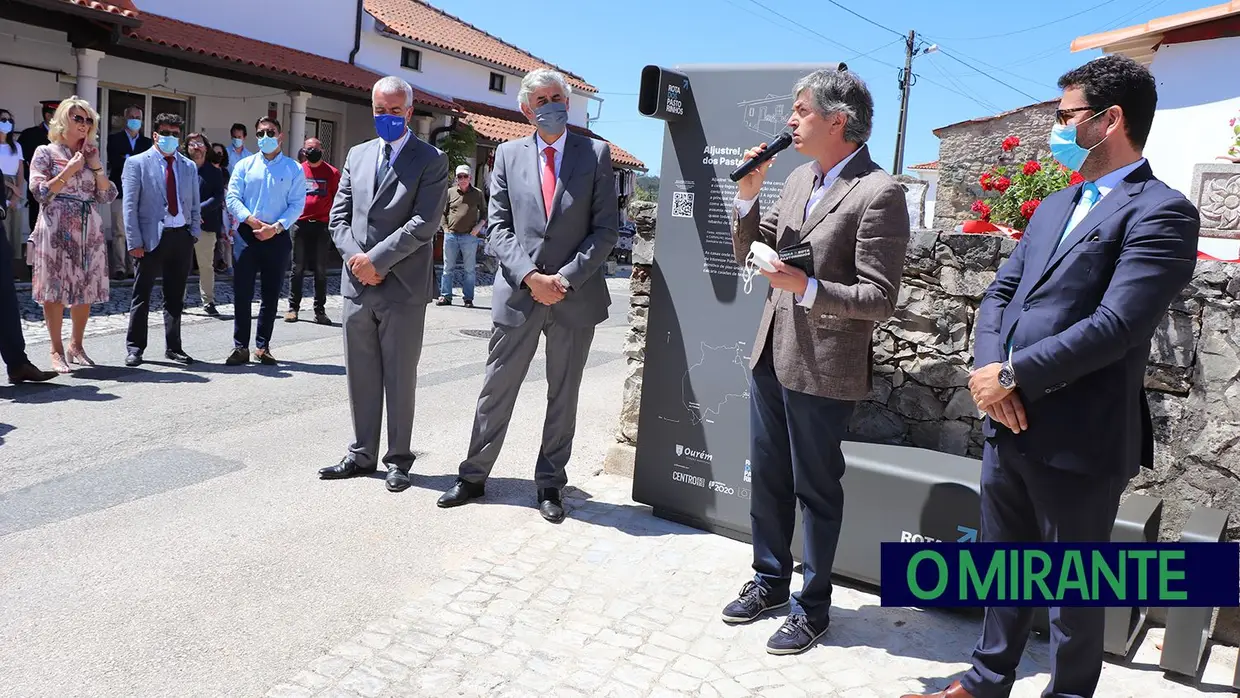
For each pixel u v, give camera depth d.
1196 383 3.31
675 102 4.05
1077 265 2.37
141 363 7.11
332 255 16.72
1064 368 2.27
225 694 2.73
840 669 3.05
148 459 4.85
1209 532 2.98
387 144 4.49
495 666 2.95
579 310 4.21
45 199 6.32
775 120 3.85
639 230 4.73
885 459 3.58
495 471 5.00
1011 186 6.03
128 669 2.84
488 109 23.39
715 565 3.82
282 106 16.58
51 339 6.56
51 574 3.46
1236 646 3.29
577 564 3.77
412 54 21.27
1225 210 5.43
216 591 3.39
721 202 4.04
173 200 6.98
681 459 4.23
